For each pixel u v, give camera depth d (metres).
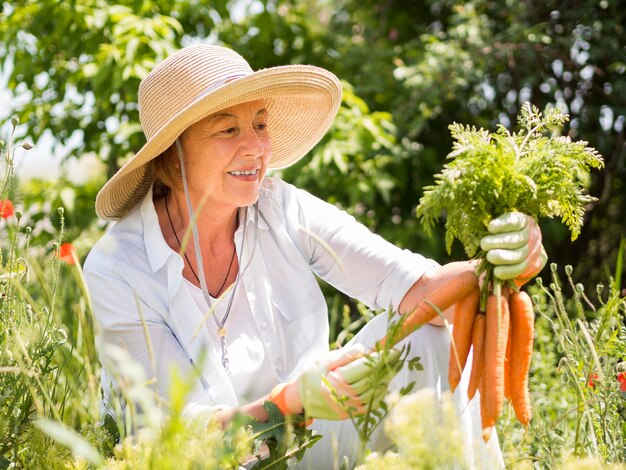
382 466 1.45
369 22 4.75
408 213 4.28
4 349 1.81
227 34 4.35
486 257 1.69
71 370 2.23
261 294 2.06
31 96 4.15
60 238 1.96
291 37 4.45
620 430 1.84
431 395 1.41
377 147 3.93
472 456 1.78
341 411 1.62
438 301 1.69
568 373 1.99
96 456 1.30
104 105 4.03
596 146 4.12
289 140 2.38
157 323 1.95
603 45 4.01
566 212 1.76
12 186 2.16
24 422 1.80
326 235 2.15
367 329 2.08
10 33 3.98
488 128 4.34
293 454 1.66
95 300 1.96
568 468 1.42
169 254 1.99
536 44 4.09
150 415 1.28
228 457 1.45
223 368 1.92
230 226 2.08
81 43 4.01
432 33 4.62
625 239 4.20
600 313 2.04
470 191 1.67
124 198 2.15
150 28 3.78
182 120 1.90
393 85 4.44
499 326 1.65
